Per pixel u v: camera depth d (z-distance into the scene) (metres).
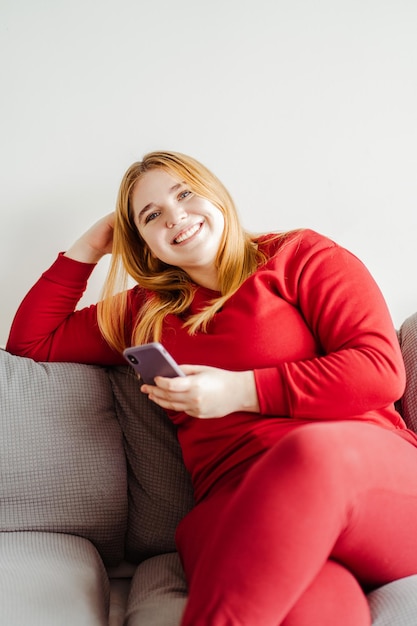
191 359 1.21
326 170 1.54
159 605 1.03
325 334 1.15
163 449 1.33
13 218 1.57
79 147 1.54
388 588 0.90
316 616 0.79
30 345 1.40
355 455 0.84
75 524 1.22
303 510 0.78
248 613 0.76
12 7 1.51
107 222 1.42
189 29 1.51
